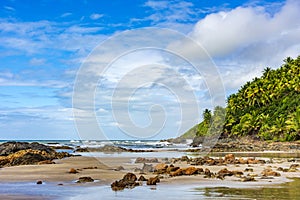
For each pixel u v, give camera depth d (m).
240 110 75.06
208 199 9.33
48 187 11.45
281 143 56.31
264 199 9.24
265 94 73.88
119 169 15.73
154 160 18.83
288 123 61.66
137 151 28.73
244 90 77.75
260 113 70.75
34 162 20.19
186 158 20.94
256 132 67.75
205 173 14.14
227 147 50.00
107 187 11.34
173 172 13.90
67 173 15.06
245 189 10.76
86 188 11.19
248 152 41.66
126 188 11.05
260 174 14.52
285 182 12.24
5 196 9.96
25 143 27.12
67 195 10.03
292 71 74.25
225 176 13.80
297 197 9.52
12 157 20.95
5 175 14.53
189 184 11.72
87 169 16.44
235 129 69.50
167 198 9.45
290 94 70.94
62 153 27.14
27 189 11.10
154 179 11.91
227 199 9.31
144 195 9.91
